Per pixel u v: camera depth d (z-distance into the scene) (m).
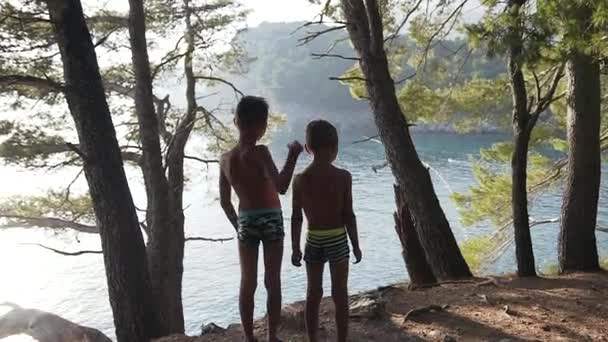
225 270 36.47
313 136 3.96
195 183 15.77
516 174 7.64
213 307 30.17
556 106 12.23
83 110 6.75
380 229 42.66
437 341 4.97
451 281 7.50
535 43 5.09
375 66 8.22
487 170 13.91
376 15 7.99
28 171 11.11
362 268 34.69
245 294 4.06
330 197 3.96
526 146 7.56
